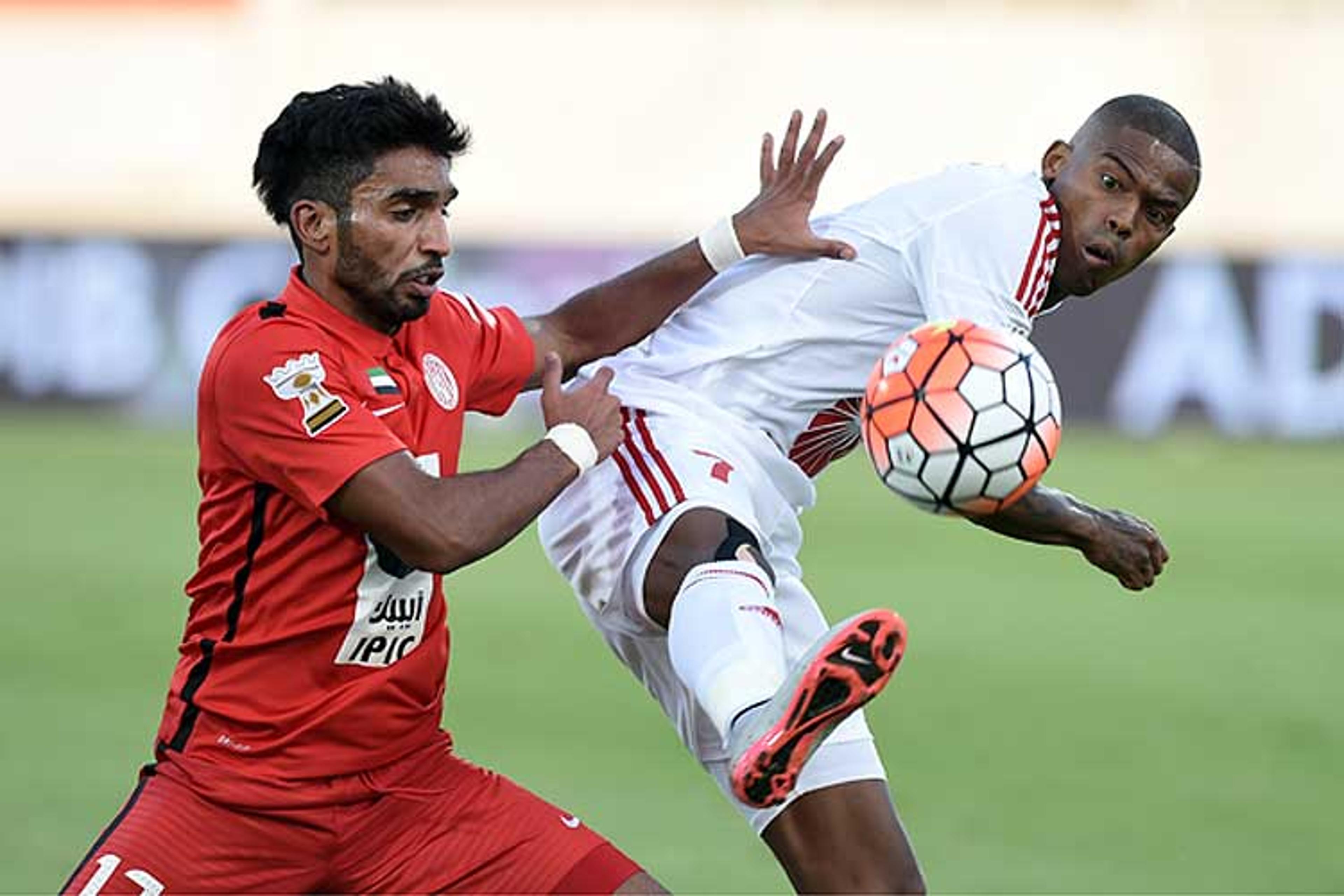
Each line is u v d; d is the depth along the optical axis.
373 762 15.69
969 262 16.78
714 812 25.61
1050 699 31.95
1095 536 16.84
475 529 15.22
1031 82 75.38
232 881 15.38
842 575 42.12
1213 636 36.97
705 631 15.44
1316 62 74.94
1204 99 75.00
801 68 75.62
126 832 15.29
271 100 75.62
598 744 28.94
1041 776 27.53
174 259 64.94
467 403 17.16
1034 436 14.95
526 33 76.12
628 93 75.69
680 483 16.78
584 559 17.33
